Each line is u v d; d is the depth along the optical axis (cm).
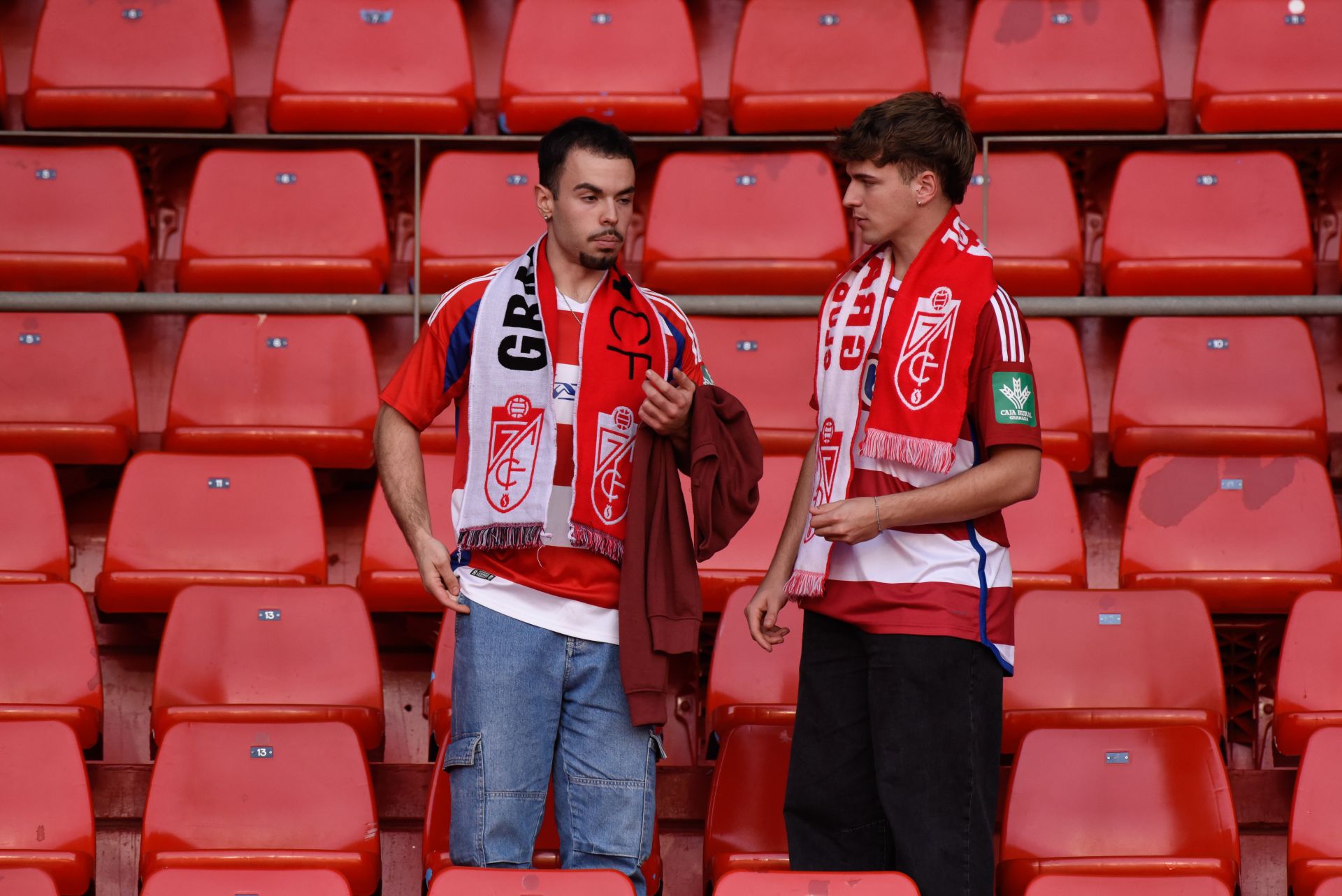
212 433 1672
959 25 2222
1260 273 1786
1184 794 1194
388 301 1784
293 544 1568
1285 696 1345
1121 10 2061
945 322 976
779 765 1230
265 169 1909
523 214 1912
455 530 988
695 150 2031
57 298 1758
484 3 2234
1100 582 1744
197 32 2067
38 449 1641
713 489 968
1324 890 968
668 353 1020
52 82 2031
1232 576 1486
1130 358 1758
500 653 966
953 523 977
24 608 1390
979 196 1916
